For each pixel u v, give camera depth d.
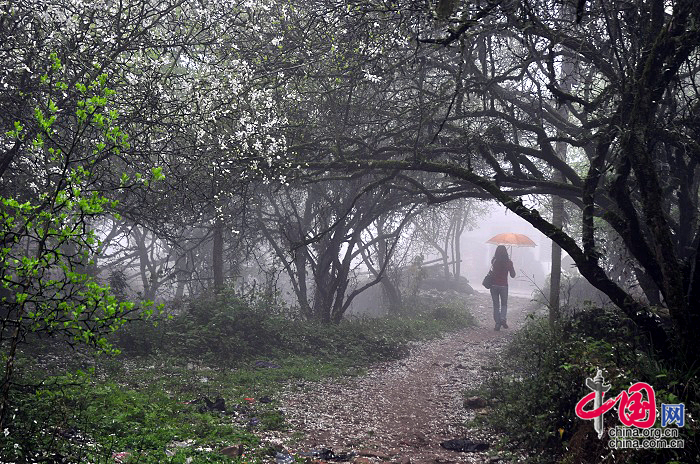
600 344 7.60
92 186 8.67
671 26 7.20
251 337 13.72
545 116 12.41
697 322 6.73
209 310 14.11
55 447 5.39
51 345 10.66
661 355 7.39
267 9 11.05
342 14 10.13
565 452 6.63
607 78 9.94
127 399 7.63
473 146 10.55
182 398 8.82
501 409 8.76
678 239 9.80
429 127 11.97
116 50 9.13
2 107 8.27
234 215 16.31
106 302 4.38
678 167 9.21
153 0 10.91
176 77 9.76
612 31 8.95
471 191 11.81
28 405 6.05
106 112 8.03
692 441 5.24
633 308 7.69
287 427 8.09
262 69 11.19
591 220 8.09
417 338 17.98
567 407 7.26
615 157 7.80
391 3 9.41
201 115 9.73
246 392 9.91
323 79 11.95
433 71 14.70
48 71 8.30
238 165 11.01
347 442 7.82
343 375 12.58
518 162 11.61
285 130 11.29
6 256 4.34
